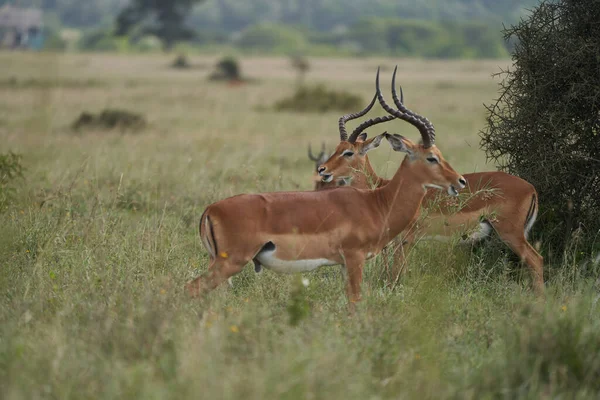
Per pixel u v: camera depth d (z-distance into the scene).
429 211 17.95
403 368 11.99
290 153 41.34
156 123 55.91
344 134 19.73
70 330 13.12
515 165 20.06
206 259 18.81
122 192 24.80
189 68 164.75
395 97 16.05
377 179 19.64
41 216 20.17
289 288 16.42
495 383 11.80
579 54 18.83
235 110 72.50
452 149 42.62
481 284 17.55
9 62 139.88
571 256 18.72
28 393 10.72
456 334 13.85
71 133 46.75
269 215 14.90
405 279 17.66
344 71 166.75
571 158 19.16
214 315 13.62
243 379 10.73
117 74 133.12
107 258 17.33
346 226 15.28
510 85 20.03
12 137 42.41
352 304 15.22
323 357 11.34
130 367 11.62
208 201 24.92
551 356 12.38
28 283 15.45
